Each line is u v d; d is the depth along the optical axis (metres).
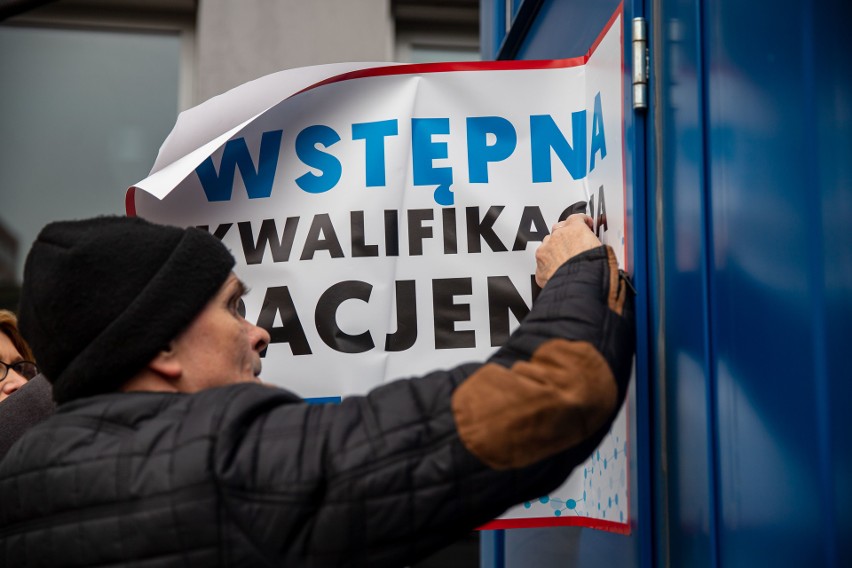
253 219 1.44
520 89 1.42
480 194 1.39
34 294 0.95
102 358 0.92
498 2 2.21
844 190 0.86
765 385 0.93
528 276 1.37
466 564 3.62
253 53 3.59
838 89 0.87
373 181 1.41
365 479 0.83
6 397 1.58
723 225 1.01
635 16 1.21
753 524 0.94
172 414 0.90
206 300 0.97
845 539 0.82
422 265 1.39
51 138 3.80
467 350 1.37
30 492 0.91
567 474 0.88
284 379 1.39
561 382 0.85
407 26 3.88
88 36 3.84
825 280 0.86
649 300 1.18
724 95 1.01
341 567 0.84
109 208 3.78
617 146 1.25
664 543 1.12
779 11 0.93
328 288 1.40
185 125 1.44
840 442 0.84
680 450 1.09
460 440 0.84
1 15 2.04
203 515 0.83
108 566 0.85
